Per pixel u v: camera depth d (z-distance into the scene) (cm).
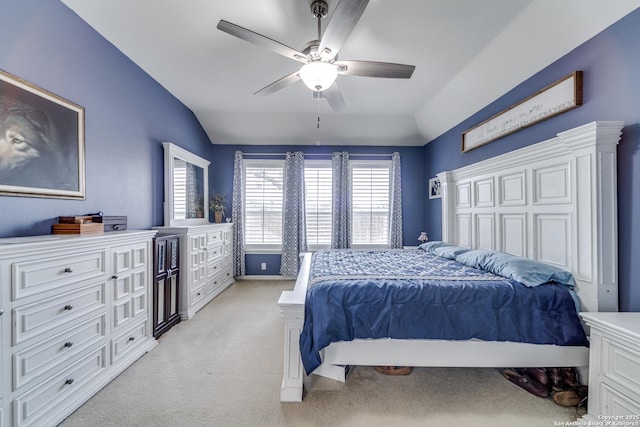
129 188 270
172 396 178
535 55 224
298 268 473
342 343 182
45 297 149
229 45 246
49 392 151
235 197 475
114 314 200
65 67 199
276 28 219
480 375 203
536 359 181
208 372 206
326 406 170
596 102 184
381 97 359
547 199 217
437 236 434
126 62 264
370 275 208
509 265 205
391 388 188
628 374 134
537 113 230
